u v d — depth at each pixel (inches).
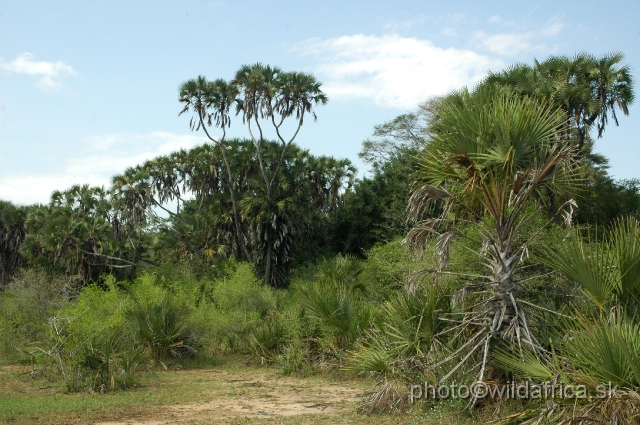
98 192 1534.2
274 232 1315.2
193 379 554.6
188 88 1337.4
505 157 314.2
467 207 360.8
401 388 368.5
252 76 1328.7
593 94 777.6
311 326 608.1
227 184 1449.3
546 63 783.7
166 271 1080.8
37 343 558.9
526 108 319.6
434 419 336.2
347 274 714.8
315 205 1459.2
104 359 486.0
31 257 1357.0
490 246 334.6
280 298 819.4
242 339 709.3
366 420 354.0
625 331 233.9
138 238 1546.5
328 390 489.1
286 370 578.9
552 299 354.0
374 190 1429.6
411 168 1352.1
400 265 625.9
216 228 1358.3
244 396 459.2
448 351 349.7
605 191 845.2
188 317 700.7
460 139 319.0
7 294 786.8
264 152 1424.7
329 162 1432.1
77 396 450.6
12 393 461.4
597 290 270.2
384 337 384.5
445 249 339.6
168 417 377.7
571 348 250.1
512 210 327.6
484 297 356.5
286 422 356.8
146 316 645.9
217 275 1133.1
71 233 1258.6
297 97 1339.8
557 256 288.2
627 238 273.3
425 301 358.9
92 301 679.1
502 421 277.3
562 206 315.6
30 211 1676.9
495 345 319.9
